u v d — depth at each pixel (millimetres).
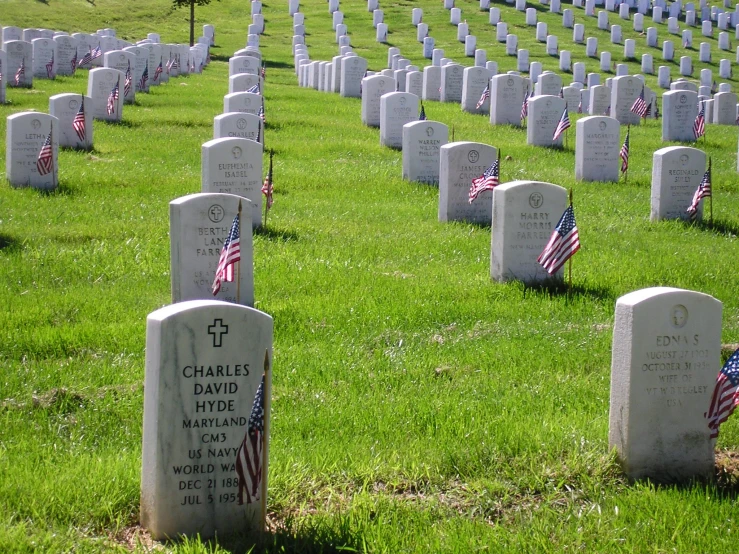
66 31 30172
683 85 22078
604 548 6562
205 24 33156
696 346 7430
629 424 7422
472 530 6746
